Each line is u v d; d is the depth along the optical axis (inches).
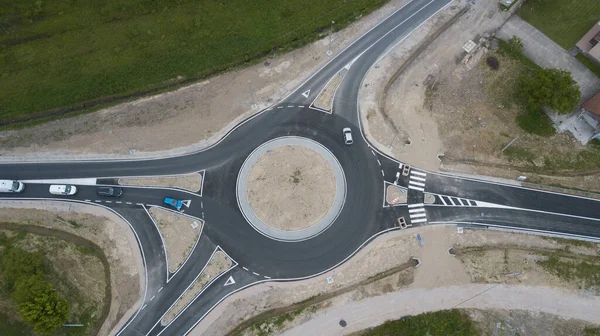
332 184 2807.6
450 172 2859.3
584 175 2891.2
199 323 2511.1
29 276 2313.0
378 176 2839.6
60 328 2372.0
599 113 2881.4
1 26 3061.0
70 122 2910.9
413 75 3129.9
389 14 3297.2
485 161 2910.9
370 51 3171.8
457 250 2687.0
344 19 3255.4
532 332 2484.0
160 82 3038.9
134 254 2630.4
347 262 2642.7
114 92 2994.6
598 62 3078.2
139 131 2896.2
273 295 2566.4
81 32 3095.5
